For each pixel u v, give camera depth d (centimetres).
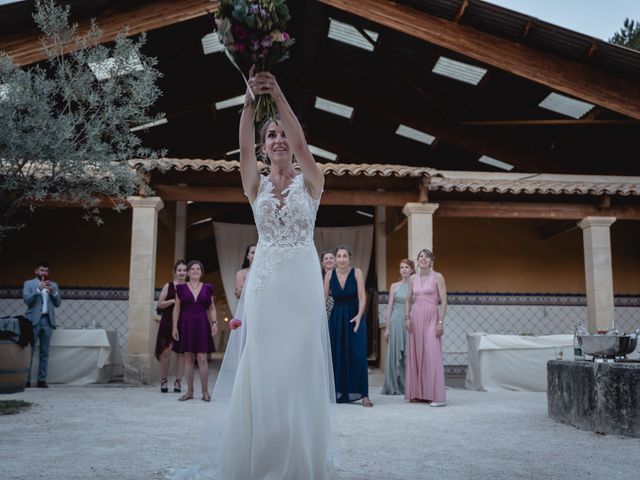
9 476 319
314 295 289
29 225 1253
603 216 1108
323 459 280
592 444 441
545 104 1175
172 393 823
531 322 1312
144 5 934
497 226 1348
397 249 1356
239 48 271
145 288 997
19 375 784
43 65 911
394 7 983
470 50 983
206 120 1408
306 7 1075
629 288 1327
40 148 616
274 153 292
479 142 1286
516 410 657
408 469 348
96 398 741
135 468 342
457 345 1295
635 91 991
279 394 273
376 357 1388
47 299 911
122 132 761
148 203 1020
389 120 1368
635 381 473
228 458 283
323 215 1595
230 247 1434
